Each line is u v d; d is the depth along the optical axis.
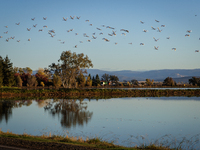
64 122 30.52
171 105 50.91
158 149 15.16
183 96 79.94
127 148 14.41
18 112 39.53
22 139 15.34
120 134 23.91
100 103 55.25
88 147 13.19
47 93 82.06
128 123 30.08
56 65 99.06
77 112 40.06
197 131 25.70
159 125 28.91
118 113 39.00
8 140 14.02
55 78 120.81
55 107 47.03
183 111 41.53
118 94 89.50
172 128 27.22
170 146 19.17
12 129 25.80
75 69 100.31
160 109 44.22
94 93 88.56
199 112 40.31
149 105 50.97
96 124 29.31
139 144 19.78
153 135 23.72
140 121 31.61
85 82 145.00
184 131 25.67
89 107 47.22
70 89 88.31
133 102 57.72
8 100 61.53
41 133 23.78
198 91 96.19
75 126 28.02
